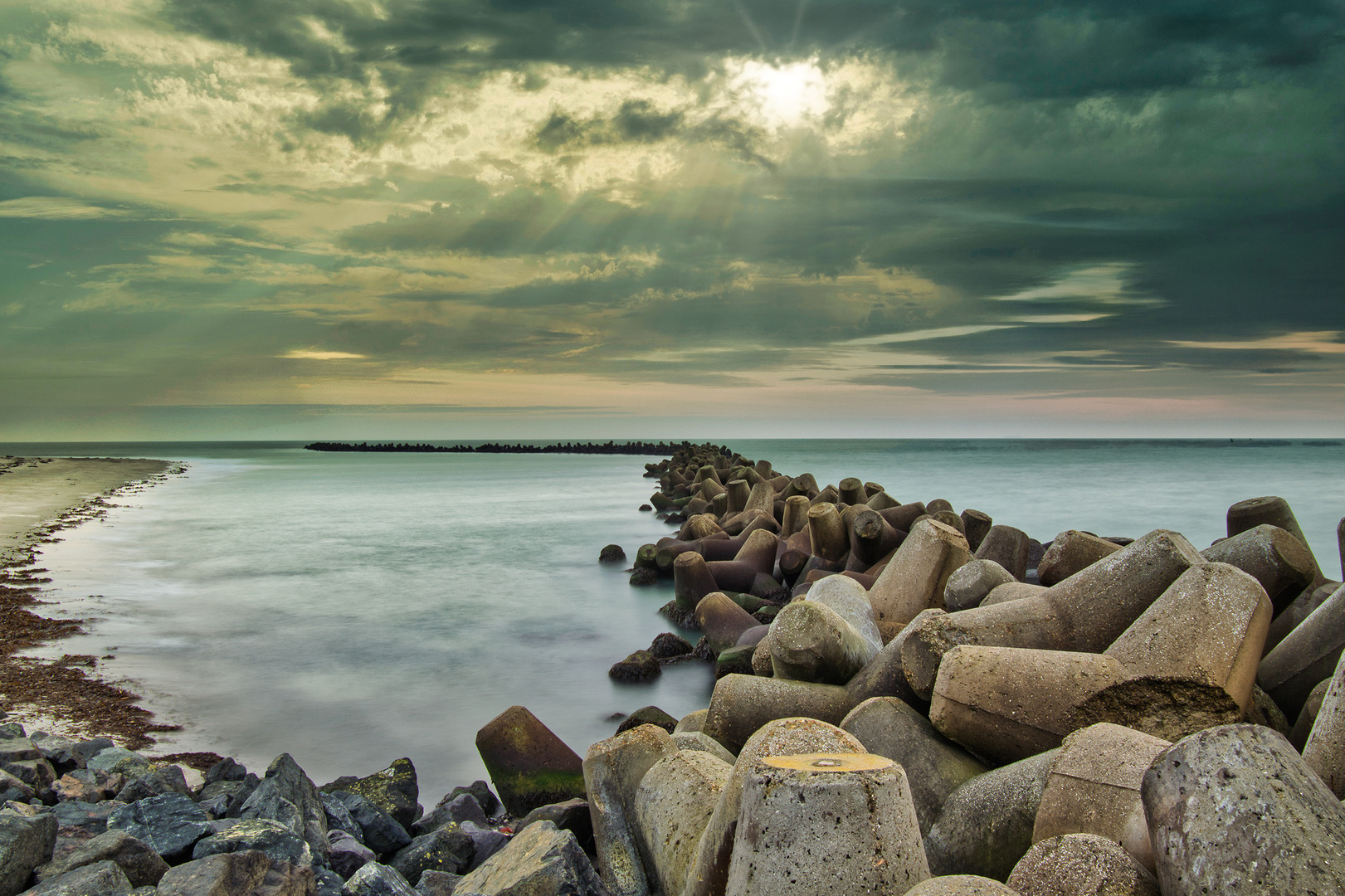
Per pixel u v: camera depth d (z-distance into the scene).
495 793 8.48
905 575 9.95
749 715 6.93
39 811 5.60
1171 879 3.35
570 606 17.94
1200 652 5.47
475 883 5.21
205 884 4.21
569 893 4.63
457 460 95.88
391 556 24.95
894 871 3.41
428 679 12.52
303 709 11.03
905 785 3.64
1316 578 8.49
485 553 25.73
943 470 54.34
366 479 61.84
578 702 11.51
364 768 9.12
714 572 17.34
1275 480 43.44
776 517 24.44
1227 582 5.78
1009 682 5.59
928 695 6.50
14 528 30.67
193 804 5.71
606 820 5.66
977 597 8.81
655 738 5.96
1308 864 3.05
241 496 46.47
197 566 22.91
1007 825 4.62
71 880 4.20
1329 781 4.25
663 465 61.28
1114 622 6.49
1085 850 3.64
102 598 18.11
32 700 10.92
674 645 13.73
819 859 3.41
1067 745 4.61
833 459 72.56
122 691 11.51
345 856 5.86
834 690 7.08
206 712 10.85
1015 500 35.00
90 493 47.56
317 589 19.72
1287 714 6.33
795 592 15.73
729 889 3.66
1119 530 26.80
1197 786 3.40
